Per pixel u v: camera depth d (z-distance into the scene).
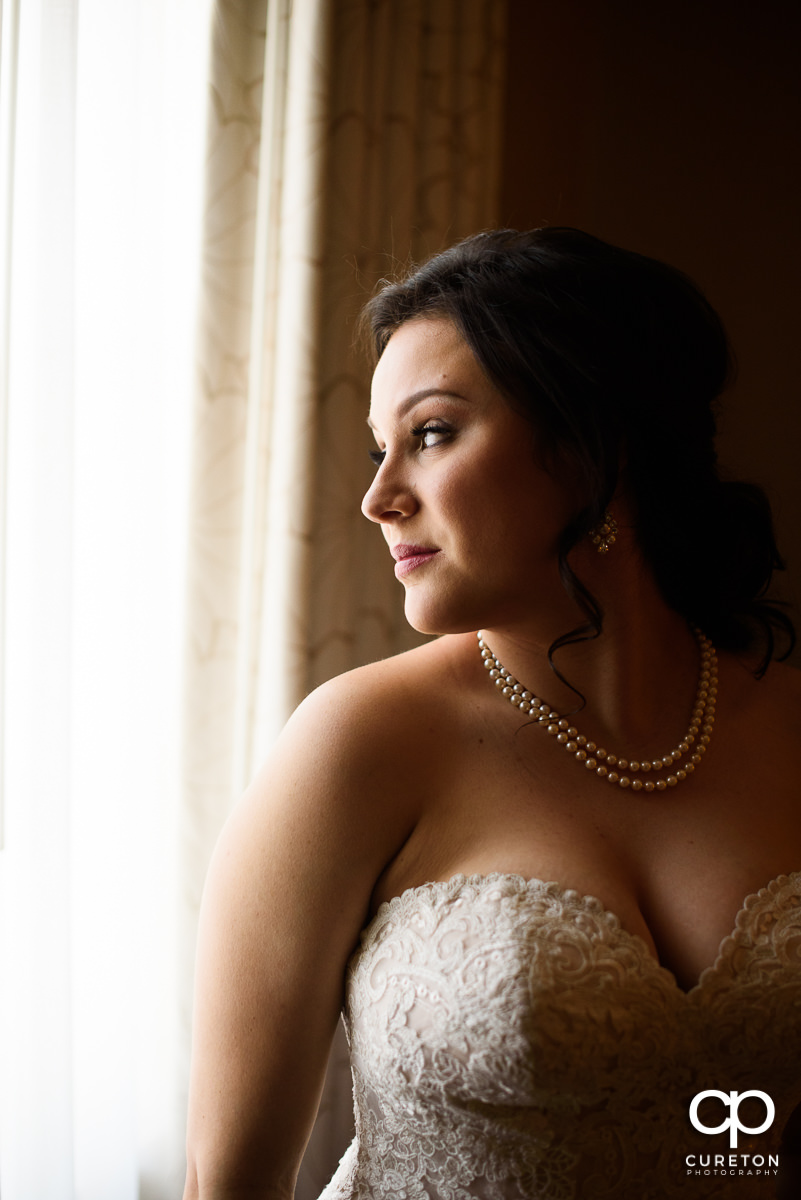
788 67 2.65
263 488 1.82
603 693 1.00
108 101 1.69
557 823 0.93
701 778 1.00
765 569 1.16
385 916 0.90
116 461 1.71
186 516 1.84
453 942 0.85
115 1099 1.70
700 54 2.59
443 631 0.98
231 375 1.84
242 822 0.94
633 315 0.98
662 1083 0.85
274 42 1.80
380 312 1.02
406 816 0.94
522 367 0.91
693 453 1.04
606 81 2.50
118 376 1.71
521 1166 0.84
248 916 0.90
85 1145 1.69
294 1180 0.93
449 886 0.88
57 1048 1.49
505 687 1.01
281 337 1.80
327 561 1.82
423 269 0.99
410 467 0.96
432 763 0.96
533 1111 0.82
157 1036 1.83
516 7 2.37
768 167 2.64
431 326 0.96
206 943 0.93
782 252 2.65
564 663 1.00
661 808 0.97
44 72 1.49
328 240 1.81
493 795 0.95
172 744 1.86
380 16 1.88
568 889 0.88
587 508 0.94
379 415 1.00
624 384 0.96
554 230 1.00
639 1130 0.85
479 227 2.10
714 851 0.95
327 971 0.91
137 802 1.77
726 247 2.62
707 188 2.60
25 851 1.51
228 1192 0.88
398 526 0.98
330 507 1.82
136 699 1.76
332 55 1.79
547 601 0.98
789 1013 0.88
